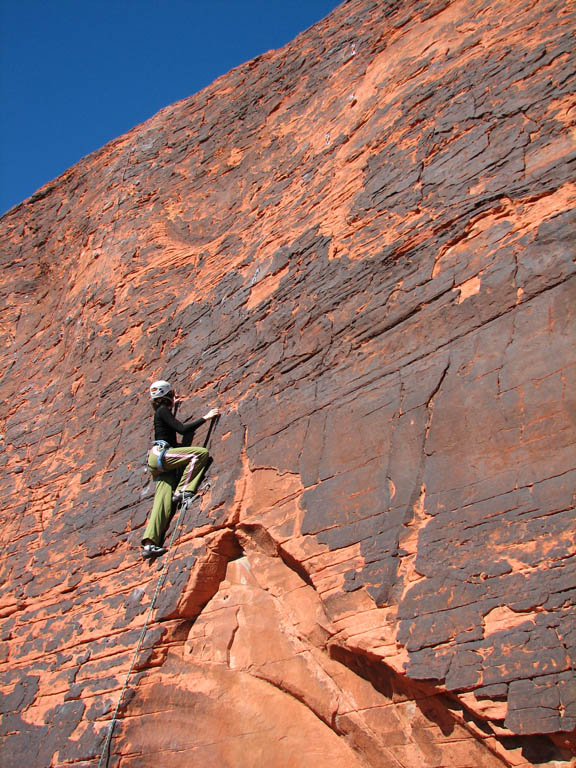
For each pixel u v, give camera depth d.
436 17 9.51
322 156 9.62
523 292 5.71
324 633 5.98
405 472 5.75
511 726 4.33
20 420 11.96
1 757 7.27
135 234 12.19
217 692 6.46
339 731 5.80
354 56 10.75
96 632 7.54
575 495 4.71
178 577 7.09
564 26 7.18
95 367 10.92
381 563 5.50
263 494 6.93
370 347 6.77
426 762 5.11
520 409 5.27
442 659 4.82
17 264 15.62
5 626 8.77
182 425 8.12
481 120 7.21
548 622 4.45
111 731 6.53
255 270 9.17
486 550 4.95
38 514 9.88
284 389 7.43
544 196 6.09
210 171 12.15
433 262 6.62
